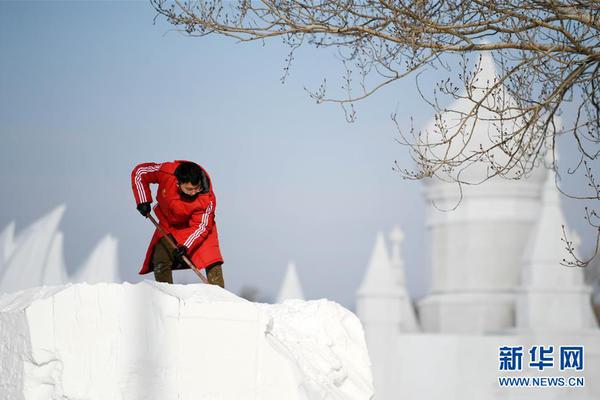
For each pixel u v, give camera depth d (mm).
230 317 8297
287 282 35625
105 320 8195
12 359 8250
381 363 31266
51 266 33031
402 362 31078
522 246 31422
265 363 8250
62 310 8172
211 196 10398
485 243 31641
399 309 31422
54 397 8070
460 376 30125
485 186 30766
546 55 12641
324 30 13070
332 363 8836
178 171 10273
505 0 13039
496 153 28188
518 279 31359
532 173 30406
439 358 30391
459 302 31625
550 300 30062
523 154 13039
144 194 10352
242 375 8234
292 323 9234
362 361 9383
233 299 8531
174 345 8219
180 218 10344
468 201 31516
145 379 8141
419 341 30859
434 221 32469
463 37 12734
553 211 30812
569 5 12914
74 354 8125
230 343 8273
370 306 31406
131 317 8203
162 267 10438
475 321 31344
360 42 13094
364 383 9188
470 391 30000
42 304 8180
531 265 30516
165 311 8242
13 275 32875
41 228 33156
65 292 8195
